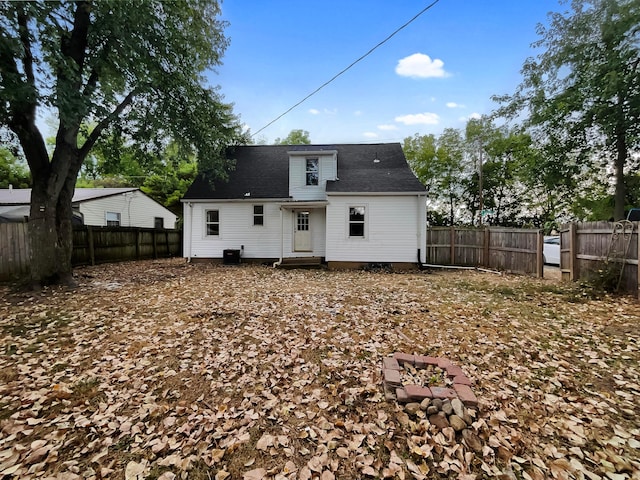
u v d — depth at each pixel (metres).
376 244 11.55
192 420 2.45
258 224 12.98
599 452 2.08
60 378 3.09
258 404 2.66
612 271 6.26
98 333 4.29
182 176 21.95
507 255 10.67
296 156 12.68
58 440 2.22
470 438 2.17
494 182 22.55
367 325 4.58
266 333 4.27
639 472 1.90
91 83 7.59
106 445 2.18
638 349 3.64
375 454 2.09
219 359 3.49
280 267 11.48
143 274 9.60
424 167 24.11
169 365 3.37
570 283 7.41
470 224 23.77
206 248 13.06
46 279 7.27
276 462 2.03
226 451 2.12
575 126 12.88
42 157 7.13
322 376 3.11
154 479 1.89
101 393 2.83
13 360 3.49
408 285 7.83
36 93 5.34
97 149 9.75
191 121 9.15
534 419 2.43
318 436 2.27
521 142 20.27
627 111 11.04
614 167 13.40
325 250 12.45
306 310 5.35
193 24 8.48
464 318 4.91
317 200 12.51
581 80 12.37
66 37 6.82
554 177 14.14
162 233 16.34
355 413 2.51
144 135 8.43
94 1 5.93
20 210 12.91
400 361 3.24
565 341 3.94
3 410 2.56
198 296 6.42
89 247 11.58
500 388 2.86
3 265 8.09
